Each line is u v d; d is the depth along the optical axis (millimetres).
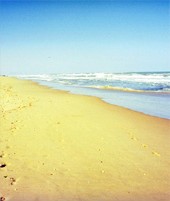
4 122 10156
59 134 8992
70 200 4953
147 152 7582
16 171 6070
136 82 40719
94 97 21359
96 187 5488
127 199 5055
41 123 10305
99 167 6465
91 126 10398
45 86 37188
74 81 51094
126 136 9195
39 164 6512
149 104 18000
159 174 6156
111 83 40594
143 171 6297
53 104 15750
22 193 5133
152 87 31312
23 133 8883
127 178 5926
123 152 7531
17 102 15461
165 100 20094
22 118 10984
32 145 7793
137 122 11789
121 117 12812
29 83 45094
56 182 5645
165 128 10750
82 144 8094
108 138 8836
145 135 9500
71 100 18672
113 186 5547
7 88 28812
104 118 12266
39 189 5320
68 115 12367
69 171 6195
